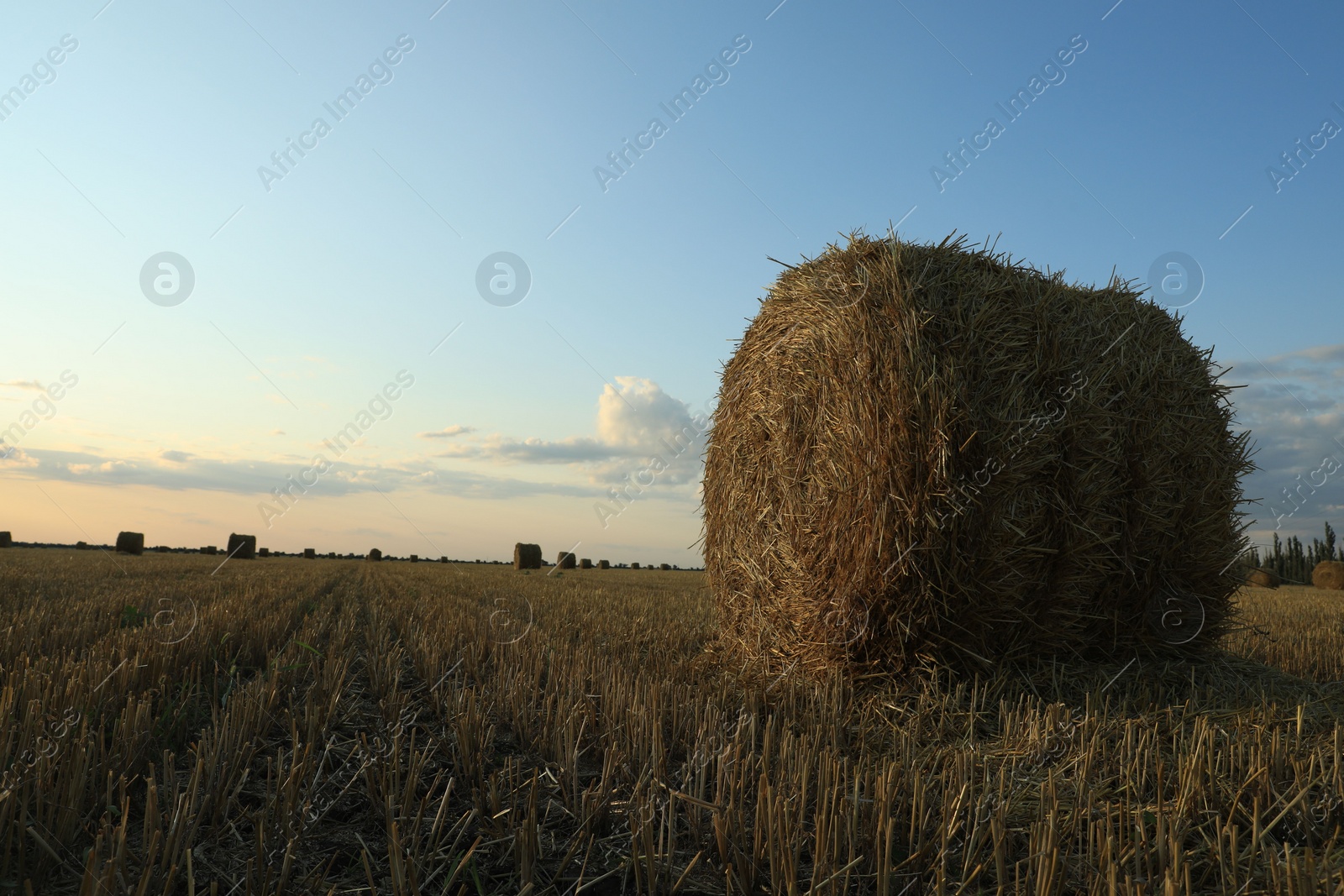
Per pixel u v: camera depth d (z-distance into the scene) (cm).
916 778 245
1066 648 439
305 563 2548
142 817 246
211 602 823
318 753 318
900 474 405
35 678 335
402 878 194
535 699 388
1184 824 242
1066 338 438
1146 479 443
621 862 224
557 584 1405
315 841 238
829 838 218
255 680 420
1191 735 346
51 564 1544
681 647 622
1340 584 1889
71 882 203
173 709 339
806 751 295
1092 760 302
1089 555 430
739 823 227
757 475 520
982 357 415
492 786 256
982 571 407
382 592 1118
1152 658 458
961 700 402
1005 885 206
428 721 380
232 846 229
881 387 417
